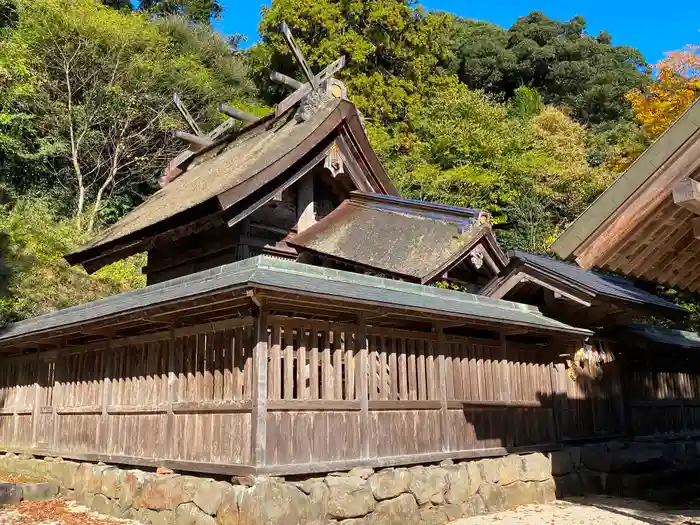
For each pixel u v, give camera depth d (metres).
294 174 11.89
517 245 24.92
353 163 12.82
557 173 26.41
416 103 31.31
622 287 12.68
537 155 27.08
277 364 6.70
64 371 10.03
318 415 6.98
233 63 33.00
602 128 37.91
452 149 26.28
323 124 12.03
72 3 24.00
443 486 7.88
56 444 9.85
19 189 24.33
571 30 47.53
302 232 12.36
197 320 7.58
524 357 10.13
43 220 19.88
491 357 9.45
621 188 5.27
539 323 9.27
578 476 10.11
